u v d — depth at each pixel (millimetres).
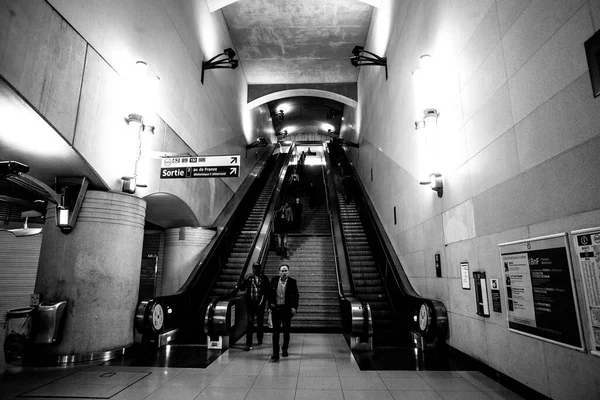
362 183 13406
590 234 2648
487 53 4129
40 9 3975
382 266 8203
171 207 8102
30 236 7664
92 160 4906
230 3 10180
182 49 8242
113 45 5504
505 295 3771
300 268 9188
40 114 3930
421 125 5828
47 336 4715
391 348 5555
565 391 2926
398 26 8227
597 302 2590
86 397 3576
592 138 2648
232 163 6395
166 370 4531
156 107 6883
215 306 5719
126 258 5453
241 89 14070
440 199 5543
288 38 12453
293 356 5195
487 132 4137
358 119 15062
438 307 5266
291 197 15000
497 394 3588
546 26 3119
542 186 3197
